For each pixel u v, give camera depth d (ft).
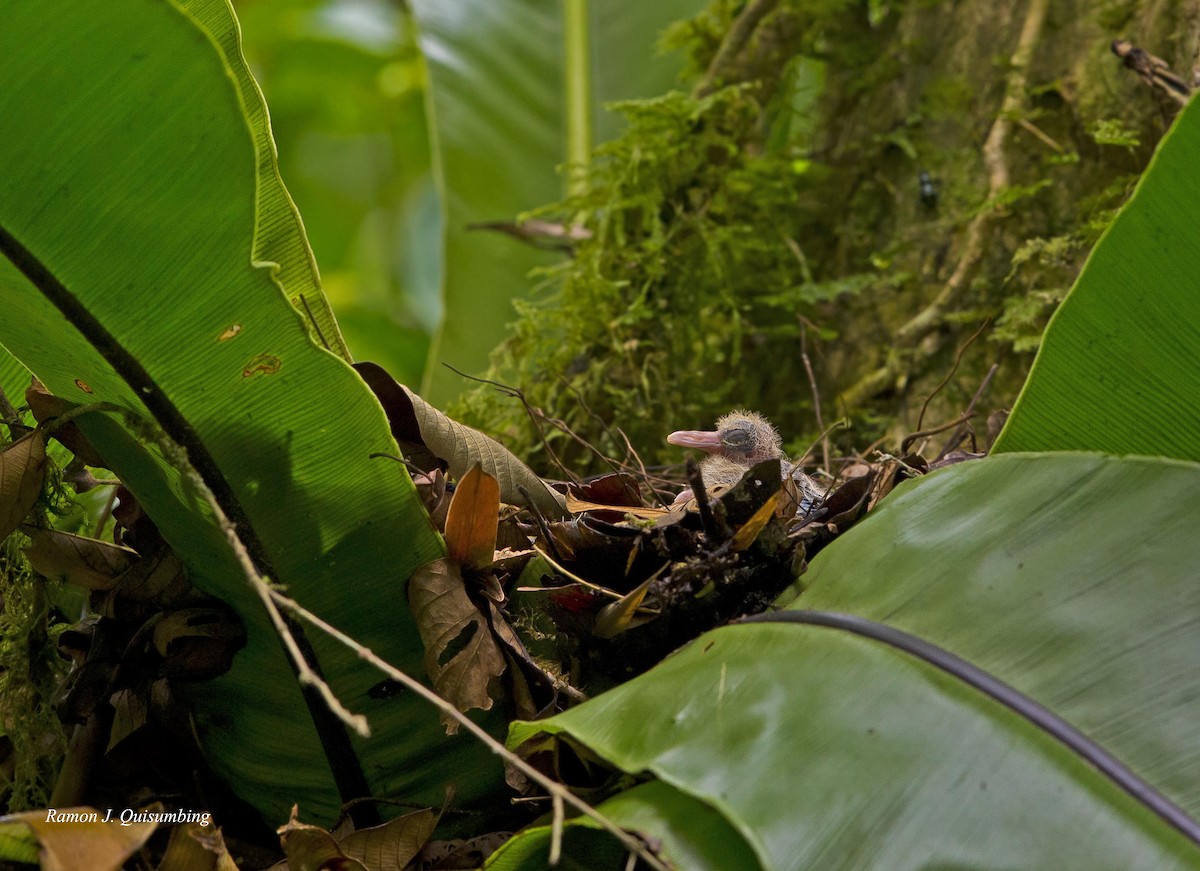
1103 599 3.87
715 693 3.99
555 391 4.87
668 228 4.92
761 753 3.68
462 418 4.82
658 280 4.90
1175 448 4.11
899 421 4.85
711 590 4.17
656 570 4.21
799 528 4.22
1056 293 4.71
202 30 3.50
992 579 4.06
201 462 4.12
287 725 4.22
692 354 4.91
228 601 4.20
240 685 4.21
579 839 4.13
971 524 4.10
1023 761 3.48
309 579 4.17
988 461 4.14
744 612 4.18
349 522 4.15
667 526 4.17
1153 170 3.88
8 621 4.22
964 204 4.89
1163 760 3.45
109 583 4.21
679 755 3.77
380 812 4.24
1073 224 4.78
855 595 4.09
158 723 4.24
